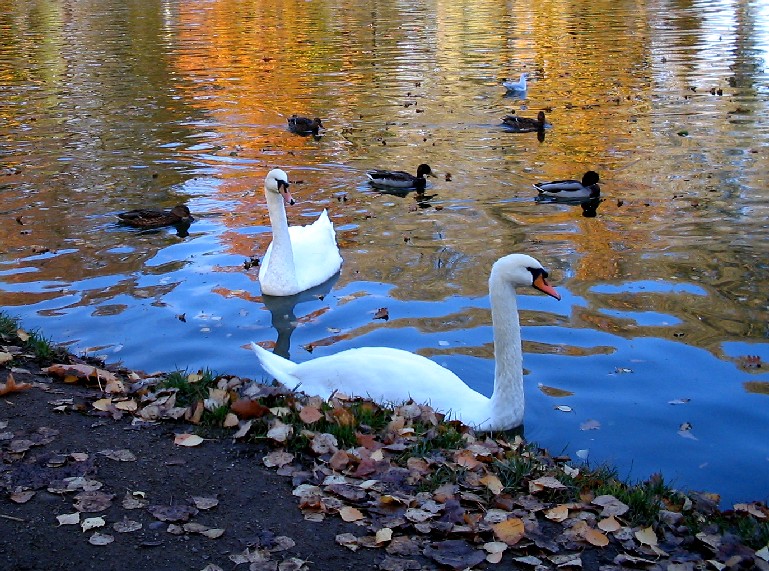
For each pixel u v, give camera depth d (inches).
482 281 485.7
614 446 319.6
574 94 1024.2
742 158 738.2
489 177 716.0
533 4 1958.7
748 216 590.9
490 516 235.0
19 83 1139.9
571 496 254.5
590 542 226.8
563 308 444.8
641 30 1519.4
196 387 308.2
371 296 469.4
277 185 473.4
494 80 1120.2
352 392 331.0
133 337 417.7
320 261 504.4
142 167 752.3
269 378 375.2
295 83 1126.4
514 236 566.9
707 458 312.2
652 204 626.5
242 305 462.9
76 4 2162.9
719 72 1119.6
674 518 242.7
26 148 813.2
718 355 389.4
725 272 491.5
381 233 581.6
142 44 1483.8
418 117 928.3
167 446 265.3
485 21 1696.6
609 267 503.2
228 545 215.9
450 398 329.4
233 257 540.7
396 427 291.4
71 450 257.4
